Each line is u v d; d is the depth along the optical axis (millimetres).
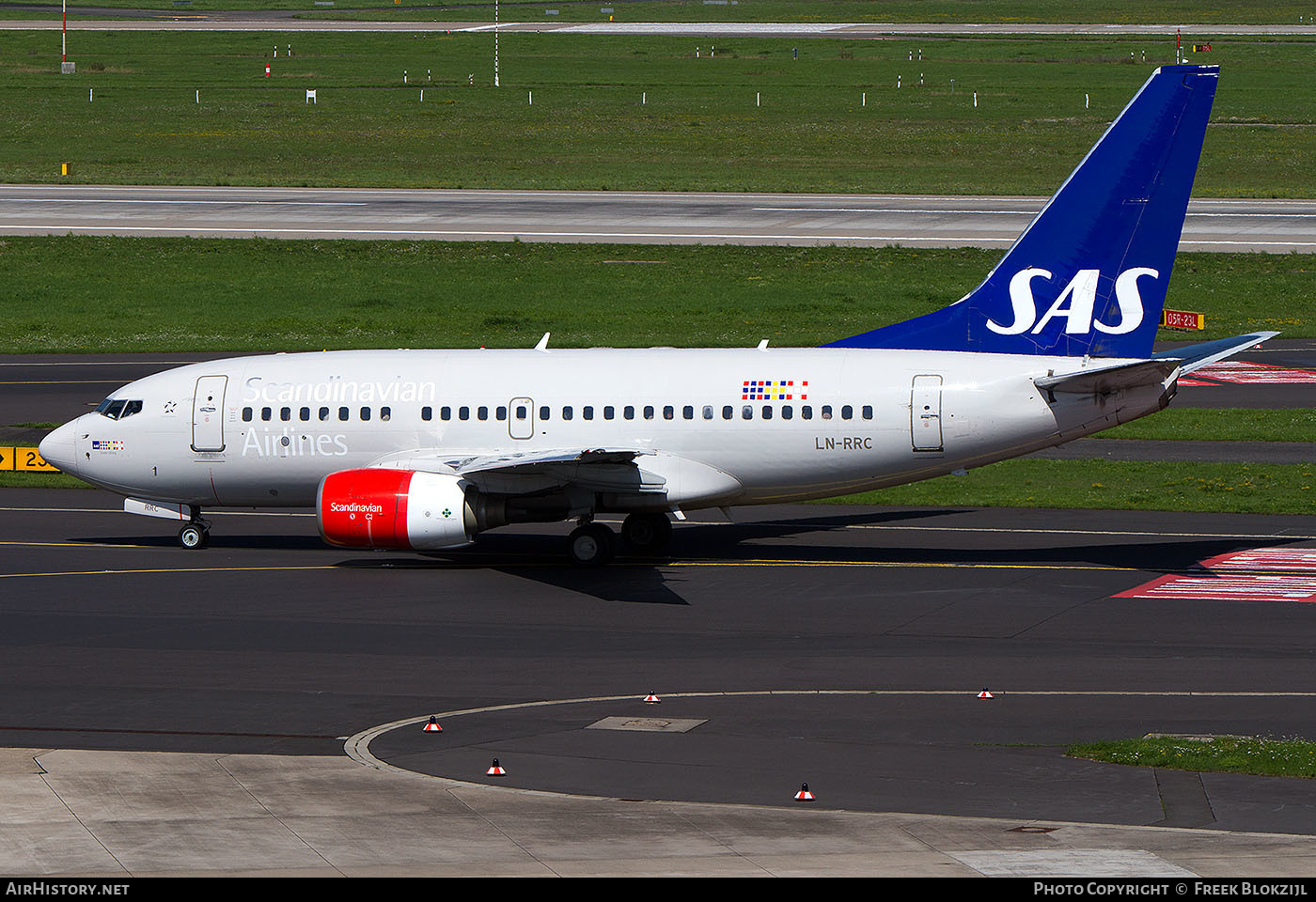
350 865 73125
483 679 112625
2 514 182375
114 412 162750
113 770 89562
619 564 155375
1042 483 193875
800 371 152750
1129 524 171250
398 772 89438
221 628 128750
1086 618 130375
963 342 152875
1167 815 81062
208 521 179125
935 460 150375
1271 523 170625
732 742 95938
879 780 87750
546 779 88188
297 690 109750
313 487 161000
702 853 75000
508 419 155375
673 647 122125
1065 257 149125
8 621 130750
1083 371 144125
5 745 96062
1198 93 143500
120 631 127375
